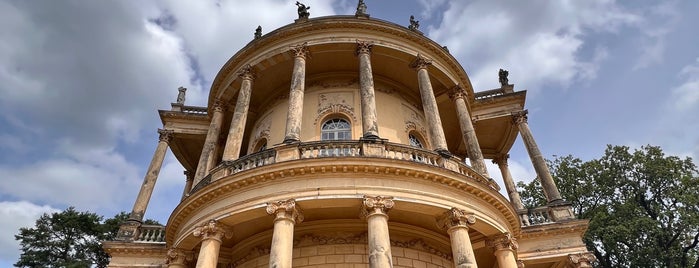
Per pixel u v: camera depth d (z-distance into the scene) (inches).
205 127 1235.2
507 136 1262.3
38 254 1769.2
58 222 1840.6
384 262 593.9
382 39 967.6
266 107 1087.6
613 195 1635.1
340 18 964.6
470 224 705.6
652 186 1605.6
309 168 683.4
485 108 1208.2
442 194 708.0
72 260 1752.0
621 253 1567.4
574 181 1668.3
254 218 700.0
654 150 1637.6
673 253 1480.1
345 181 681.6
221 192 721.6
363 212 665.6
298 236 769.6
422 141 1020.5
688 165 1587.1
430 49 1016.9
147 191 1096.8
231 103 1088.8
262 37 984.3
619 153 1672.0
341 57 994.1
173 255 775.7
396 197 673.6
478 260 905.5
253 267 790.5
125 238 1006.4
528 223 988.6
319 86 1021.2
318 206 681.0
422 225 791.1
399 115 999.6
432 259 794.2
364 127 786.8
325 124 956.6
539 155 1102.4
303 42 951.6
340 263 734.5
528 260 929.5
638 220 1446.9
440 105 1120.8
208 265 657.6
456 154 1268.5
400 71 1034.1
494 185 840.3
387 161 689.0
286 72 1028.5
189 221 764.0
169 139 1213.7
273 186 691.4
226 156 831.7
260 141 1002.1
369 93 838.5
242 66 1012.5
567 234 956.6
